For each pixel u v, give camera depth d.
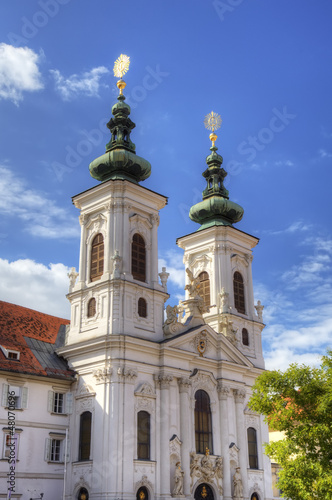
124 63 68.56
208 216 73.62
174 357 57.25
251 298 71.69
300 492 40.47
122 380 52.38
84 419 53.50
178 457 54.62
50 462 52.12
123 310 55.25
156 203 62.41
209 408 60.09
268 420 43.66
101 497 48.91
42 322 61.41
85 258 59.84
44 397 53.41
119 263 56.59
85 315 57.22
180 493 52.84
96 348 54.00
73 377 55.22
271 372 44.25
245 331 69.50
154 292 58.56
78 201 62.34
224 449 59.12
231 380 62.47
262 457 64.25
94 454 50.88
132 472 50.12
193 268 72.25
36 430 51.94
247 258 72.88
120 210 58.94
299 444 41.94
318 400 41.44
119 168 61.66
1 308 58.78
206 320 68.50
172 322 58.88
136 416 52.44
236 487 58.78
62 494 52.09
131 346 53.81
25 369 52.59
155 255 60.47
